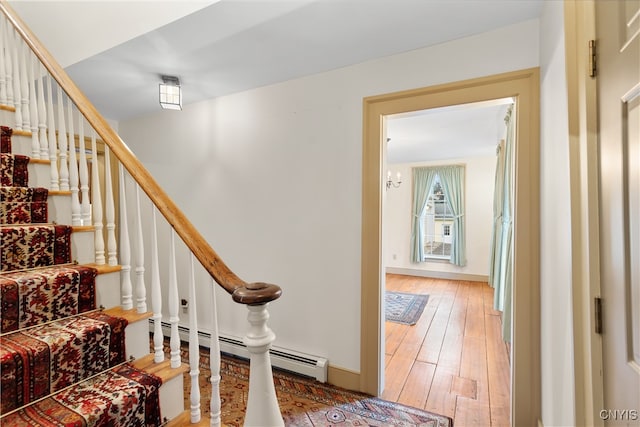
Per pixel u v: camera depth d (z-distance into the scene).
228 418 1.79
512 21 1.60
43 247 1.44
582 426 0.97
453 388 2.13
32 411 0.97
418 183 6.23
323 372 2.16
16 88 1.82
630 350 0.73
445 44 1.81
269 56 1.98
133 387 1.11
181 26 1.66
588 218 0.93
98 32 1.95
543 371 1.52
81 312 1.36
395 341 2.94
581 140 0.98
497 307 3.54
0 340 1.09
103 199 3.02
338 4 1.47
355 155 2.11
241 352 2.55
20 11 2.30
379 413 1.85
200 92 2.60
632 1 0.70
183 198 2.92
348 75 2.12
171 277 1.26
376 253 2.02
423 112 1.93
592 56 0.91
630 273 0.73
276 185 2.44
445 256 6.09
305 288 2.31
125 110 3.02
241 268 2.61
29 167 1.70
